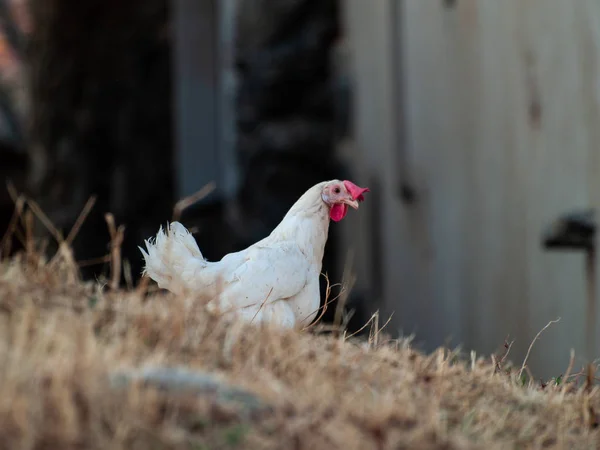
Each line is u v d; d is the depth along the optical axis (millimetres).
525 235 13320
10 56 39188
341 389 5016
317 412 4508
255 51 21297
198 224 24797
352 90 20031
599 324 11531
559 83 12500
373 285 18781
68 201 28297
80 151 28219
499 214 14102
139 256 26406
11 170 31953
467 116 15109
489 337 14383
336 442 4254
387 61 17938
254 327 5863
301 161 20719
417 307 17031
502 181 14023
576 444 5355
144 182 27422
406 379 5461
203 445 4027
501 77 13984
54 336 4738
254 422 4301
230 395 4445
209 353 5219
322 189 7129
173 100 27266
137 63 27891
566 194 12336
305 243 6945
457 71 15422
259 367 5141
